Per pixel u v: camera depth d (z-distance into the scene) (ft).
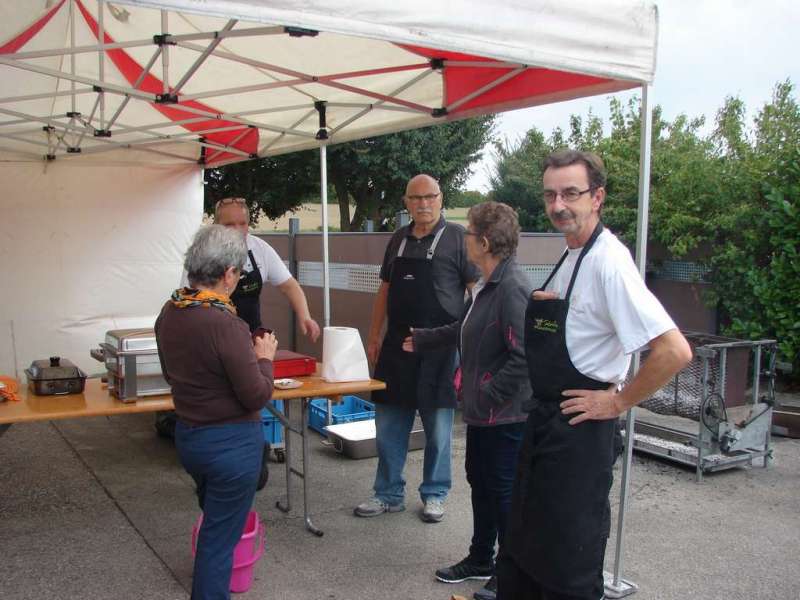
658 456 17.85
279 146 19.72
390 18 8.23
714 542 13.10
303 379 12.80
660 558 12.40
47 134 19.26
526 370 10.03
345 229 53.31
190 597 9.93
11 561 11.78
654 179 28.73
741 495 15.60
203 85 17.03
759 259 25.04
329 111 17.81
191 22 14.21
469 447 10.99
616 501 15.15
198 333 8.72
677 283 27.20
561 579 7.55
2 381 11.46
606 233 7.71
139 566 11.69
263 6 7.38
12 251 20.62
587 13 9.97
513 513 8.07
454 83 14.73
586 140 37.65
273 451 17.54
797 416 20.24
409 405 13.43
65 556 12.01
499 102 13.75
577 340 7.57
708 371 16.53
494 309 10.28
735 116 29.55
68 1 13.29
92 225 21.57
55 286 21.25
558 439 7.59
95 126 19.34
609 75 10.27
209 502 9.18
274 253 14.47
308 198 53.88
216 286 9.14
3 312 20.68
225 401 8.98
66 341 21.56
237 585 10.83
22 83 16.52
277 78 16.37
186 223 22.93
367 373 12.85
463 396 10.75
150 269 22.53
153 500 14.65
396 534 13.11
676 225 25.86
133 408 10.66
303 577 11.41
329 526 13.41
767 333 24.31
